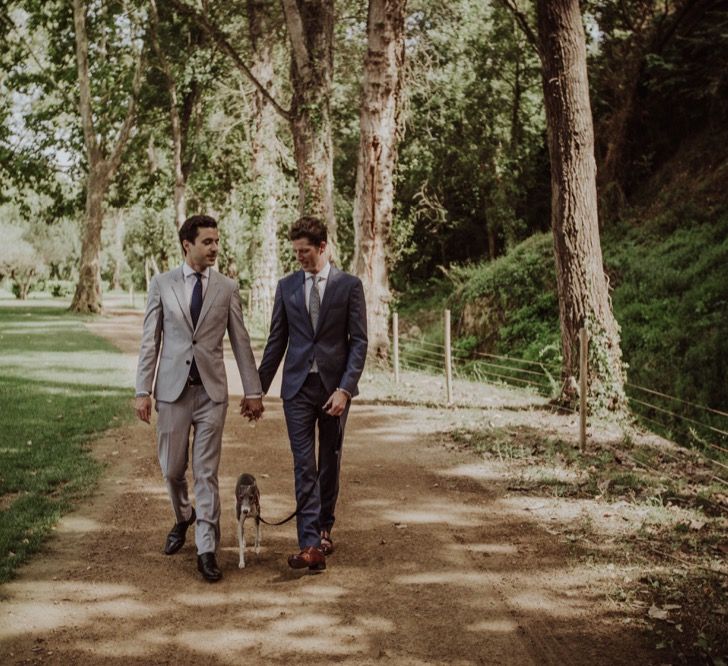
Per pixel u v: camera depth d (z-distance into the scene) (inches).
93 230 1427.2
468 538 233.9
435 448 358.0
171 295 207.0
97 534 238.2
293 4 730.8
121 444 367.9
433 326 1045.2
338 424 213.8
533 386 603.2
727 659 156.7
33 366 658.8
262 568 210.7
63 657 161.0
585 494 276.7
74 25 1381.6
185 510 219.8
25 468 317.1
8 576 200.8
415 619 178.7
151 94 1322.6
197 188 1424.7
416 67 961.5
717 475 303.9
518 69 1069.8
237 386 567.2
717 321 535.5
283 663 158.7
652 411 504.4
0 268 2388.0
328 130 754.8
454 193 1244.5
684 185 762.2
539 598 189.3
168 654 162.7
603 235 784.9
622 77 845.8
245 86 1203.2
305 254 208.1
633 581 198.4
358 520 253.1
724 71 758.5
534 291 767.1
